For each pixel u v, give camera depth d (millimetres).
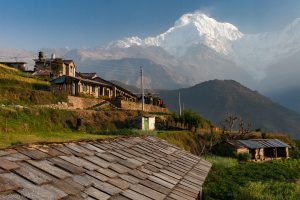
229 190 32000
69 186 6527
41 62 85938
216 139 68000
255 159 64000
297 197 28156
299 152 79750
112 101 72625
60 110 50719
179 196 8633
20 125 40594
